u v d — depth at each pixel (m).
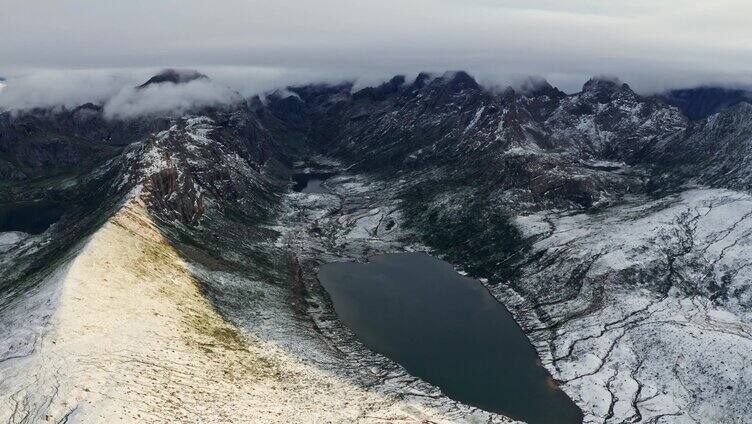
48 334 124.19
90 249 169.88
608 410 150.00
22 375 110.25
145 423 103.19
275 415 124.88
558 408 152.00
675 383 155.00
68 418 98.88
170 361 132.88
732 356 154.38
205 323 165.25
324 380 153.25
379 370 167.38
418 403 148.75
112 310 145.50
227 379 136.00
